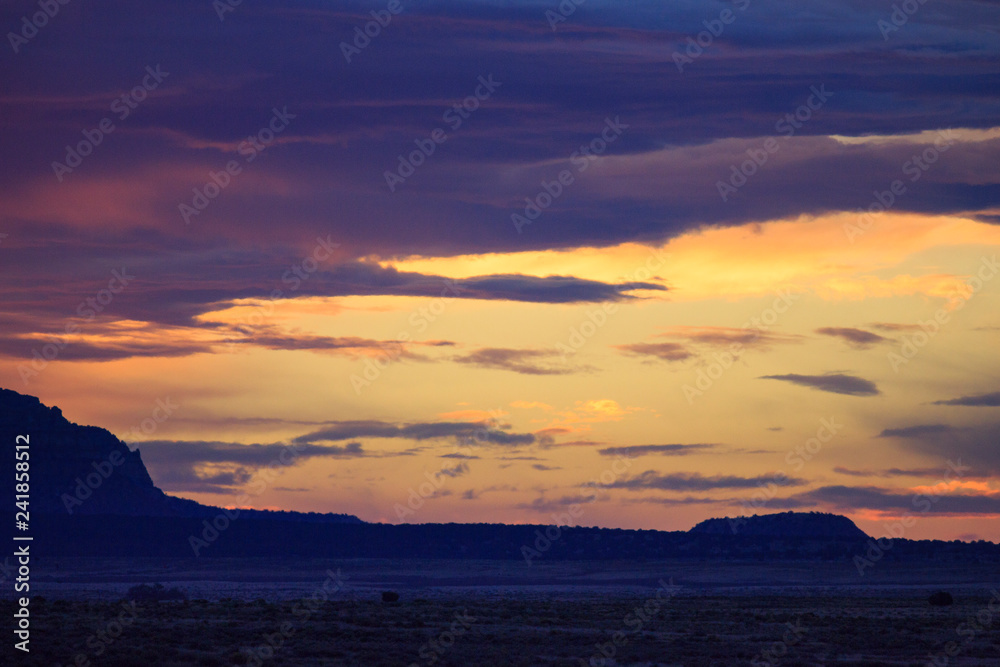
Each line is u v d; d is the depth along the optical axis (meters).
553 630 76.12
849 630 77.88
